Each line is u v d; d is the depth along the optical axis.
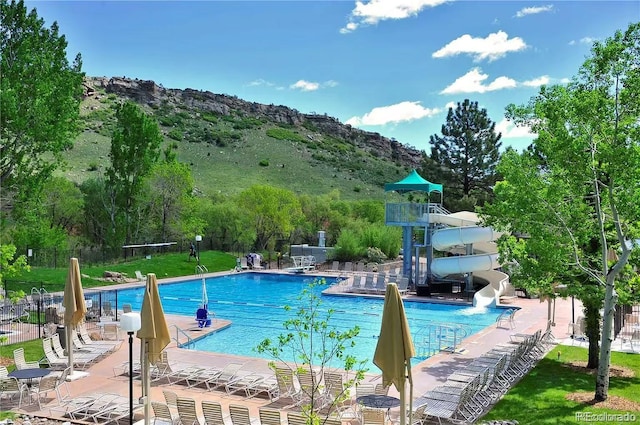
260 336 21.86
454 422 11.18
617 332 19.97
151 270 38.06
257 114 147.25
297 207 50.97
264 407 12.60
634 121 12.06
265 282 37.44
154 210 46.38
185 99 140.75
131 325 9.95
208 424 10.72
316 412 11.26
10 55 23.12
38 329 19.92
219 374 14.30
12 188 23.69
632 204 12.28
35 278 31.53
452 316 25.64
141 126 43.22
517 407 12.16
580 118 12.20
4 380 12.06
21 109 22.78
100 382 14.30
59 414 11.92
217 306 29.09
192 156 98.69
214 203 57.47
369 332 22.45
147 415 10.70
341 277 36.31
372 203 59.03
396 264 40.88
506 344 17.89
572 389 13.48
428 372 15.38
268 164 101.31
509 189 14.31
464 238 29.11
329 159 114.50
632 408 12.00
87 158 77.12
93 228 48.09
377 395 11.30
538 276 14.18
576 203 13.70
